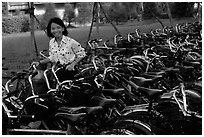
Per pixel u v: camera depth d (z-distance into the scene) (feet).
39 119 10.52
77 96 11.04
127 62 17.16
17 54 28.89
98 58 19.01
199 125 10.34
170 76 14.87
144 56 18.81
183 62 16.48
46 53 24.73
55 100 10.77
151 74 13.66
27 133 10.34
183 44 21.52
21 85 13.28
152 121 10.96
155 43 23.53
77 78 13.51
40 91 12.24
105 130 10.30
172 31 31.83
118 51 20.12
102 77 13.74
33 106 10.56
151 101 10.80
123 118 11.08
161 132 10.55
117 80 14.16
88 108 9.71
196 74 15.52
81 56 15.58
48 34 15.52
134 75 14.79
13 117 10.19
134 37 27.30
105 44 23.76
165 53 19.51
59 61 15.06
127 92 12.99
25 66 25.00
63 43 15.40
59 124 10.71
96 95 11.34
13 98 11.94
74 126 9.89
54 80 13.03
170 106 11.16
